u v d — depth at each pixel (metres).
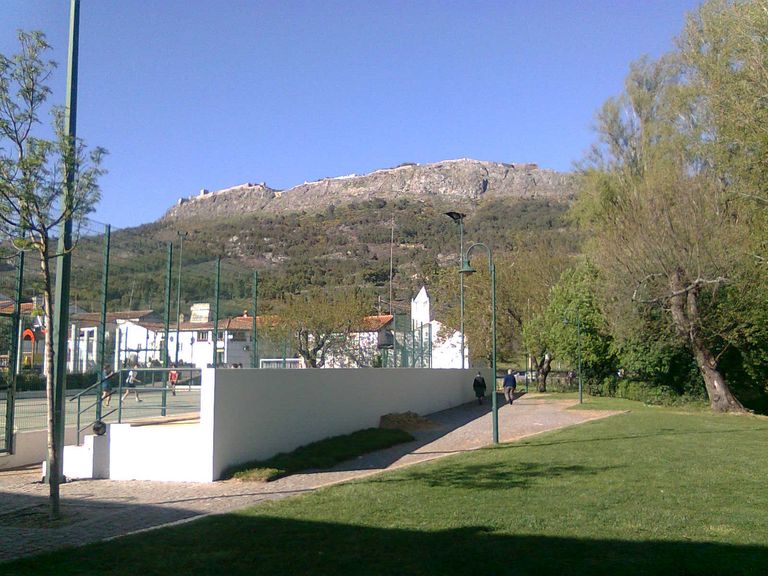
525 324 45.28
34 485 11.65
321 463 13.52
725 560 6.42
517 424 22.98
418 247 134.62
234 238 134.50
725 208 27.75
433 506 9.00
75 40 10.26
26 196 8.16
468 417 25.73
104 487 11.37
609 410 29.23
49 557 6.68
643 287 29.91
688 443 16.88
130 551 6.86
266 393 13.80
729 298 28.84
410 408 24.62
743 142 19.27
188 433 12.05
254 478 11.82
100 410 14.37
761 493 9.97
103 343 16.17
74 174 8.74
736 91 19.03
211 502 9.91
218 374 12.12
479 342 48.16
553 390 47.62
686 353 34.06
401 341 29.86
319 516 8.46
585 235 37.97
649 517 8.27
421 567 6.24
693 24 24.48
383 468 13.27
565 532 7.54
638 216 30.05
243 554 6.73
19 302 13.79
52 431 8.80
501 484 10.75
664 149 29.95
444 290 51.00
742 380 34.09
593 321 39.25
